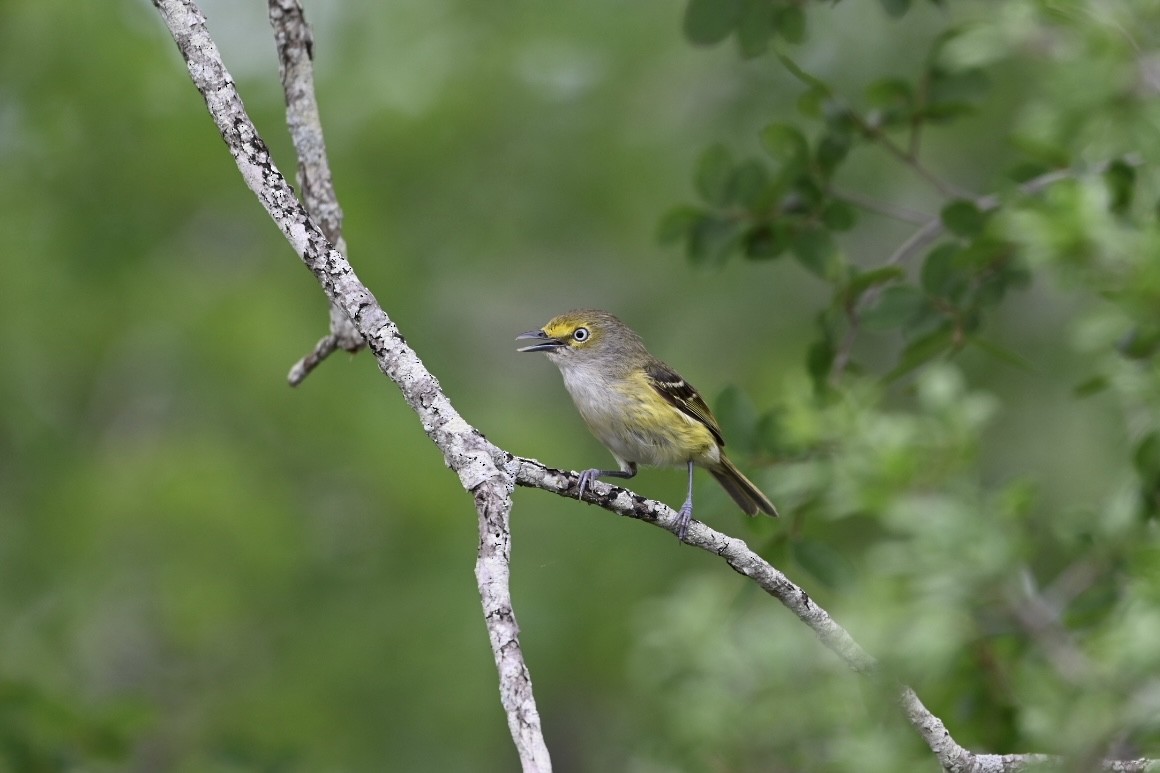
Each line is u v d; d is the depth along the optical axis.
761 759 6.66
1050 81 6.68
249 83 16.89
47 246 16.22
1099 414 14.18
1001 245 8.34
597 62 18.58
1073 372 14.57
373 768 15.98
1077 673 5.80
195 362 16.27
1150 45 6.61
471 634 16.25
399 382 6.25
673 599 6.84
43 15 15.82
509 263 19.42
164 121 16.42
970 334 9.16
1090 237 5.66
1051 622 6.07
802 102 9.51
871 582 6.15
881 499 5.98
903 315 9.12
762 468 8.79
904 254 9.61
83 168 16.45
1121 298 5.72
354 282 6.42
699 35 9.66
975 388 16.11
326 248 6.45
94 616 16.77
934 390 6.21
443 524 16.56
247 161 6.48
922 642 5.79
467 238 17.95
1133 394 6.86
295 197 6.52
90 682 16.50
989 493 6.22
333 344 7.46
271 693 16.34
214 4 17.14
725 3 9.56
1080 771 5.66
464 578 16.45
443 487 16.64
